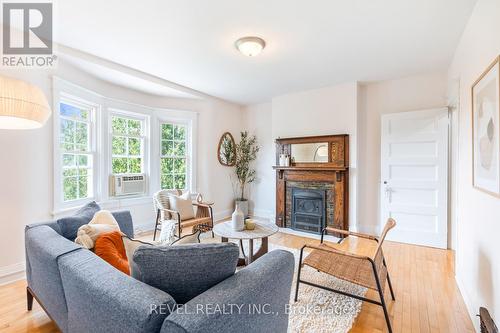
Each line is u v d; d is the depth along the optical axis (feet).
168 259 3.59
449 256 10.30
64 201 10.05
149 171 14.16
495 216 5.06
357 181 12.93
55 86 9.27
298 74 11.84
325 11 6.98
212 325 2.98
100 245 5.39
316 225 13.70
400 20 7.40
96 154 11.73
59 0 6.49
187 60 10.27
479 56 6.19
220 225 9.53
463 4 6.61
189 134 15.99
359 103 13.14
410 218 11.87
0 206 7.84
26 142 8.47
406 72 11.58
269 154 17.33
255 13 7.08
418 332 5.84
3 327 5.91
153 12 7.02
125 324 3.14
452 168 11.08
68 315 4.55
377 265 6.39
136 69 11.27
